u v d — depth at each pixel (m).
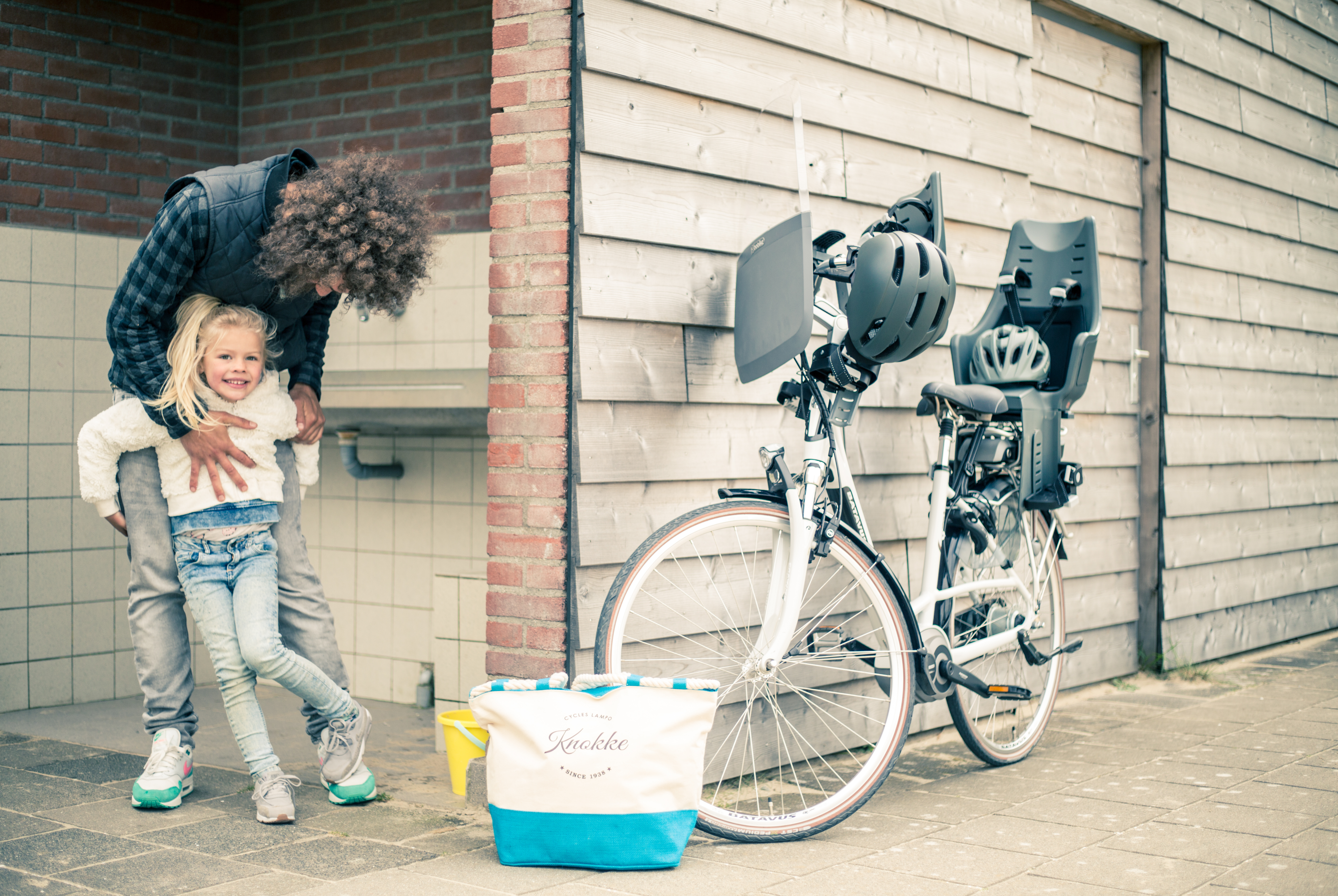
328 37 4.50
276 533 2.71
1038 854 2.34
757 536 2.92
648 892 2.09
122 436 2.54
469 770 2.70
